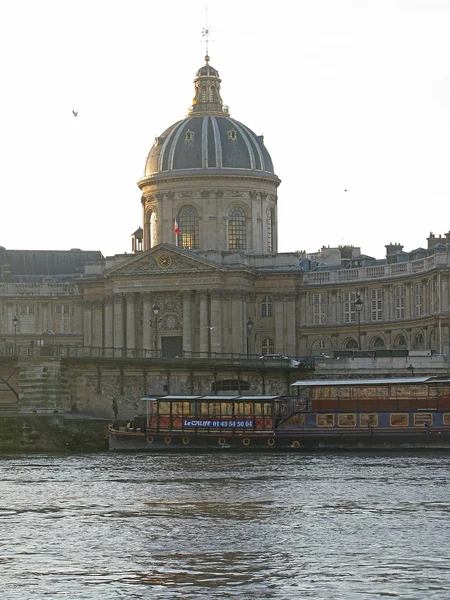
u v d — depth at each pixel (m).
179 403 84.19
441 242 119.00
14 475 65.50
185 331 120.12
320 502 52.44
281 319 122.94
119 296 122.81
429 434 80.38
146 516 49.31
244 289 120.94
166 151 129.75
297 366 96.06
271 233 131.62
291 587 36.31
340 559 40.00
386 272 118.50
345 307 121.62
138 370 96.81
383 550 41.31
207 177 127.69
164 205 129.12
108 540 43.81
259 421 82.69
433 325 109.69
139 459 75.81
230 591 36.00
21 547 42.59
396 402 81.56
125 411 96.69
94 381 96.50
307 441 81.69
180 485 59.50
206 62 135.12
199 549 41.97
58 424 87.06
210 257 121.44
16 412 91.25
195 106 133.25
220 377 97.44
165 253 120.94
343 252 133.75
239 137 130.12
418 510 49.69
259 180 129.12
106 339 123.62
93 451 86.12
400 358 94.81
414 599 34.81
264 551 41.44
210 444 83.06
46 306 130.62
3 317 130.12
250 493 55.81
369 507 50.75
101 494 56.31
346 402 82.38
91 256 139.00
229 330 120.19
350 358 95.56
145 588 36.47
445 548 41.50
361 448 81.12
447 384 80.81
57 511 50.94
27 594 35.91
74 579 37.62
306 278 123.94
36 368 92.88
